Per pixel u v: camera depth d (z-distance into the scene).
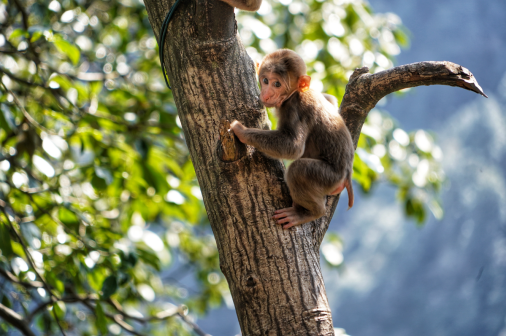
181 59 4.59
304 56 10.65
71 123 8.52
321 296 4.15
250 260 4.16
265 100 5.55
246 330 4.07
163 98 10.62
